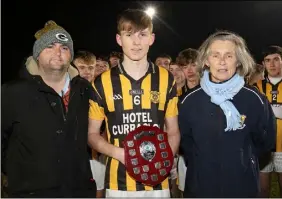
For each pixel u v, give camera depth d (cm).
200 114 241
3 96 224
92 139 241
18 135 223
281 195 410
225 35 242
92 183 244
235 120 234
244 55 243
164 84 242
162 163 232
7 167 227
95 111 241
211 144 238
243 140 238
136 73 240
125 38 234
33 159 221
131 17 234
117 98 237
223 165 236
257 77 416
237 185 236
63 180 224
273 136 250
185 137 251
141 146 230
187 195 247
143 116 237
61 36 229
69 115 228
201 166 240
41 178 221
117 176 239
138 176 229
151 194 239
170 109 245
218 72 238
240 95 240
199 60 251
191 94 246
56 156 223
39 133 221
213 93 237
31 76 226
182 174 338
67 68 236
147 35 236
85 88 239
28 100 223
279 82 404
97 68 427
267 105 244
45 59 225
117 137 238
